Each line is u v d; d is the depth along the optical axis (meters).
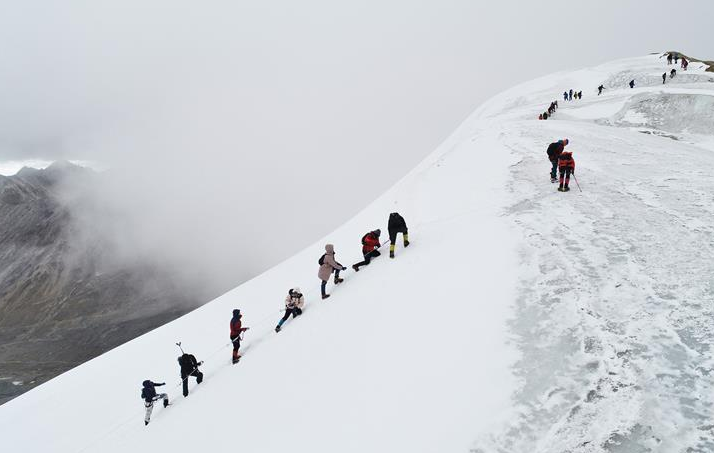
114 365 20.80
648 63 65.81
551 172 13.77
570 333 6.41
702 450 4.44
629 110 34.16
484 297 7.79
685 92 32.41
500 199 13.32
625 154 16.72
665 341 5.93
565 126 23.97
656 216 9.85
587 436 4.87
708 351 5.62
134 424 12.03
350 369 7.18
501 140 22.16
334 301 10.40
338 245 21.33
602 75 63.97
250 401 7.91
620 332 6.25
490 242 9.99
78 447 12.88
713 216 9.39
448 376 6.16
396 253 11.47
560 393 5.46
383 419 5.80
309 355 8.30
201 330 20.84
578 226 9.91
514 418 5.27
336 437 5.83
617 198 11.44
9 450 15.08
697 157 15.88
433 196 17.28
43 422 16.50
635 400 5.16
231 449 6.77
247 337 13.21
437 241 11.21
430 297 8.35
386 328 7.90
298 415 6.68
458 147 26.59
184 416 9.35
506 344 6.50
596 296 7.14
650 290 7.05
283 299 18.89
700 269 7.38
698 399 5.01
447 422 5.43
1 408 20.44
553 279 7.85
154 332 24.81
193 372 11.55
